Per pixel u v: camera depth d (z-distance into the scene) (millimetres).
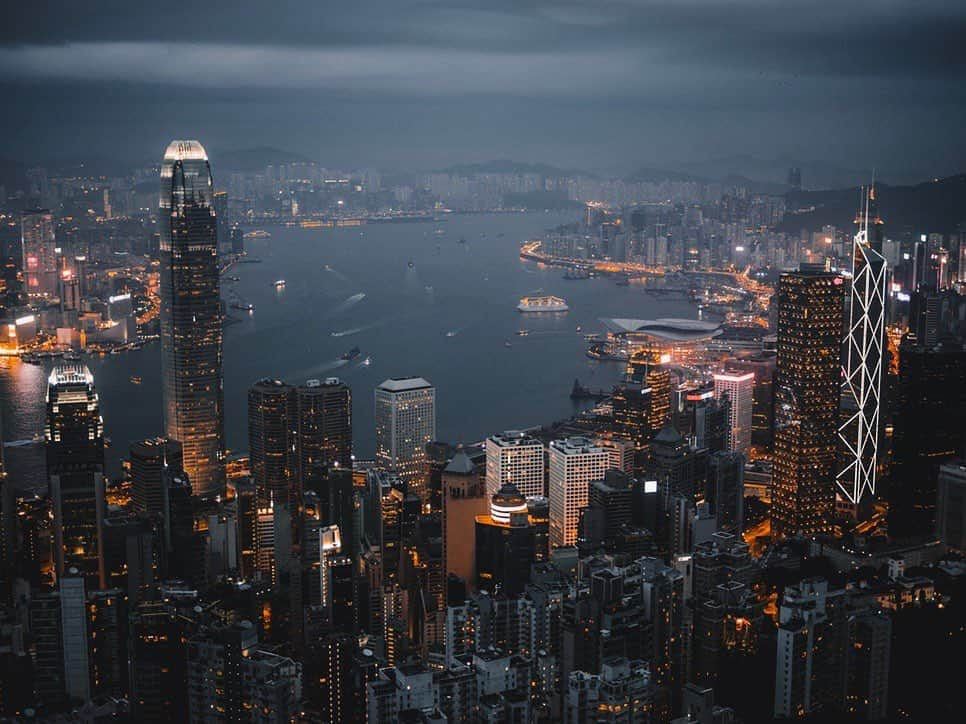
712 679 171750
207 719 152625
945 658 167500
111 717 160250
